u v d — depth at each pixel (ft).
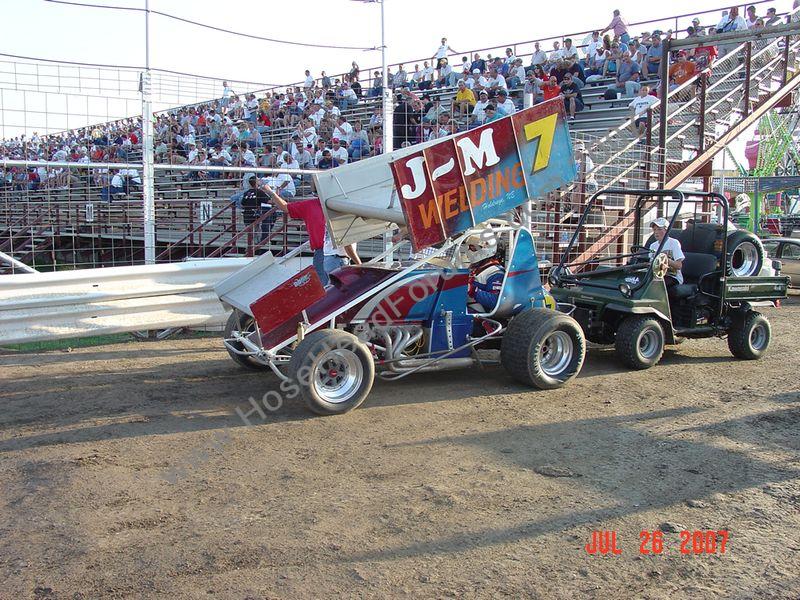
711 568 11.91
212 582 11.31
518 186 23.02
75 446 17.65
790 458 17.17
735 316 28.25
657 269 25.80
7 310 26.20
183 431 18.84
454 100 57.88
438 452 17.34
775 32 36.50
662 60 41.55
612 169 42.70
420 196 20.86
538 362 22.85
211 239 46.68
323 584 11.25
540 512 13.98
